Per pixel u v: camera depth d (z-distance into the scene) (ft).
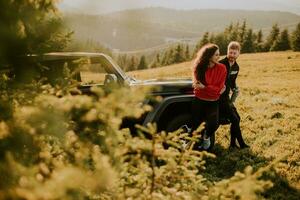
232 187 8.19
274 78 95.61
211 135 23.08
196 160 10.46
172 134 9.19
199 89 22.24
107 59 21.30
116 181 8.86
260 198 18.08
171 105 23.26
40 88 9.07
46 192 5.94
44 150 8.38
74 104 8.20
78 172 6.20
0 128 7.66
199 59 22.02
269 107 43.73
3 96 8.60
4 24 8.25
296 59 153.58
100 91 7.89
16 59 9.00
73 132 8.18
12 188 6.47
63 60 19.01
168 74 140.26
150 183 9.47
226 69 23.27
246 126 33.19
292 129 31.60
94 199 8.78
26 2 8.57
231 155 24.95
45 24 8.63
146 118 22.12
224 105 24.81
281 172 21.66
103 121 8.33
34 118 7.61
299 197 19.29
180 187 9.89
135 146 8.96
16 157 7.75
